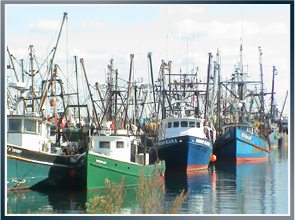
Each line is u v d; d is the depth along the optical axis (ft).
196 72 193.88
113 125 146.51
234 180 138.31
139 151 145.59
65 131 144.97
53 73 148.36
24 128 111.14
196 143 157.89
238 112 230.27
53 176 112.98
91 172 106.01
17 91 117.70
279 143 367.04
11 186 106.11
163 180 136.87
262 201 102.37
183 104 174.09
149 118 207.82
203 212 90.17
